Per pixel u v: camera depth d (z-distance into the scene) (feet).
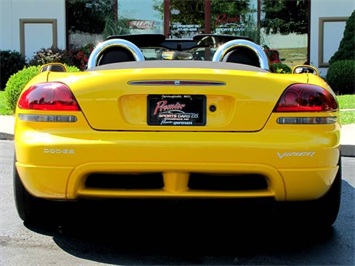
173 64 12.50
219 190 10.38
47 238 11.62
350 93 41.24
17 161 10.75
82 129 10.26
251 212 13.60
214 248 11.07
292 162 10.08
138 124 10.27
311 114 10.34
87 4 50.90
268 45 50.19
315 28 49.83
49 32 51.60
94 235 11.84
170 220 12.95
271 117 10.29
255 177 10.42
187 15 50.31
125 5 50.72
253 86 10.32
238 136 10.16
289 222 12.01
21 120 10.67
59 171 10.14
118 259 10.43
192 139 10.07
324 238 11.75
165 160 10.02
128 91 10.27
